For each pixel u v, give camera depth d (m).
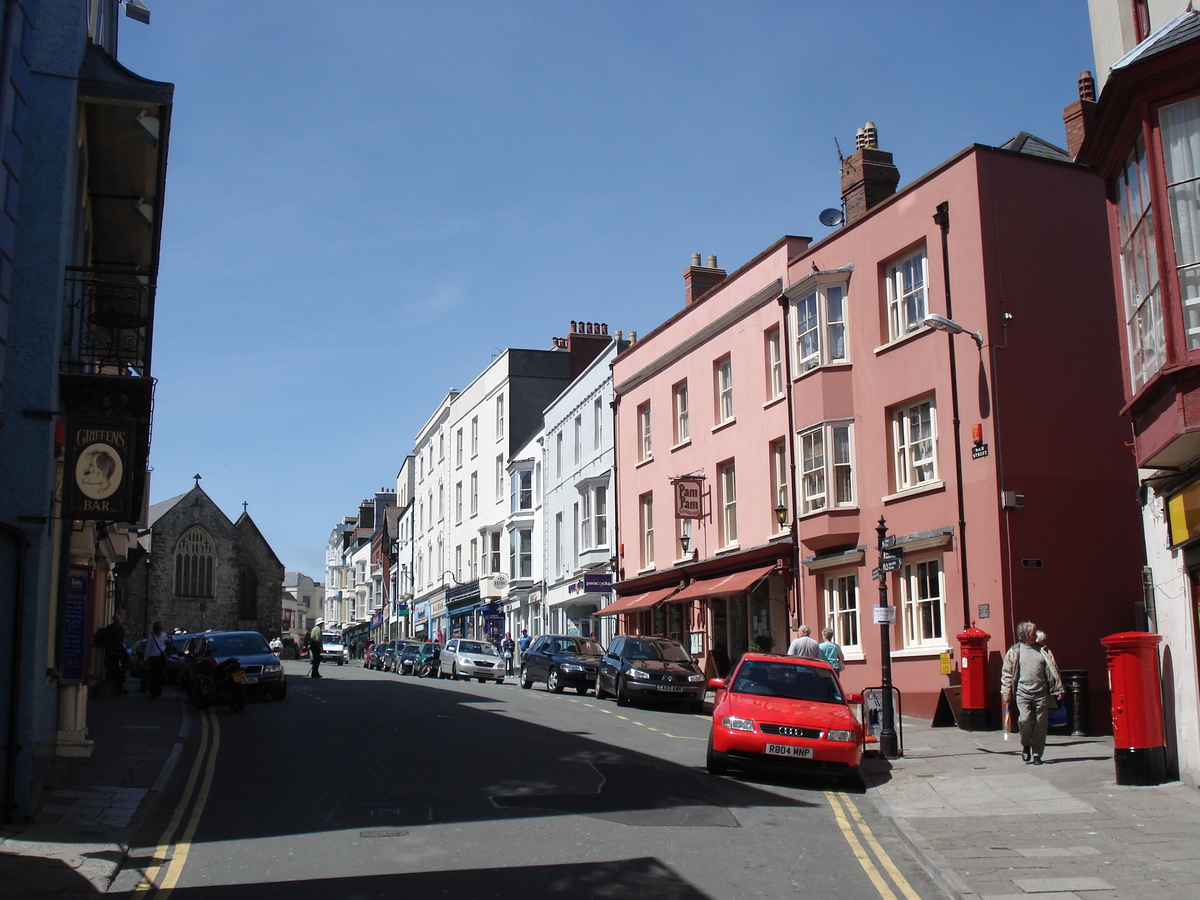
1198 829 9.52
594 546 36.09
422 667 41.31
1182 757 11.54
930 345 20.27
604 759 14.12
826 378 22.72
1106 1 14.16
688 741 16.64
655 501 31.97
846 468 22.47
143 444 12.03
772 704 13.43
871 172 24.80
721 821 10.31
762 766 13.12
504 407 52.41
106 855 8.52
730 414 28.33
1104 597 18.62
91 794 10.97
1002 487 18.47
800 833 10.00
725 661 27.61
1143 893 7.69
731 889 7.95
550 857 8.70
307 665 55.91
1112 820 10.05
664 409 31.73
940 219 20.09
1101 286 19.97
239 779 12.41
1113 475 19.23
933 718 18.52
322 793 11.45
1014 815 10.55
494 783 12.09
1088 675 17.28
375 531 97.75
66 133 11.31
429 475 68.62
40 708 10.39
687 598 27.66
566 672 28.72
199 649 23.89
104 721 17.95
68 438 11.20
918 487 20.20
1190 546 10.93
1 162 8.99
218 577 81.38
